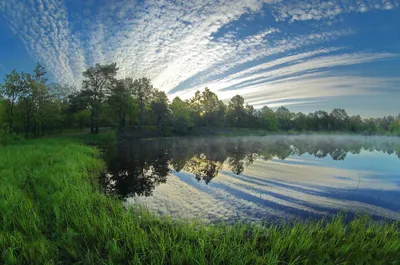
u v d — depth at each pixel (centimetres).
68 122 6681
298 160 2534
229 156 2814
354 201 1127
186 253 589
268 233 730
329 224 761
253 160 2489
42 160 1738
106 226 716
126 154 2959
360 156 3023
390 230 753
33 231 704
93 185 1312
